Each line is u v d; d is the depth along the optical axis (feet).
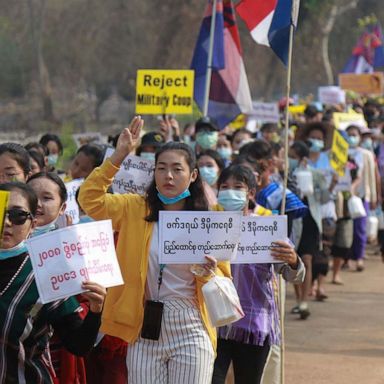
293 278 47.78
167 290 41.96
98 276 36.27
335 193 103.35
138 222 42.68
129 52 309.22
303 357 74.90
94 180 42.68
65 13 303.48
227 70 93.45
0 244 34.27
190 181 43.16
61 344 42.96
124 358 48.88
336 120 145.07
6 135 236.22
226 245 42.14
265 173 62.39
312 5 336.29
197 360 41.65
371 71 215.10
